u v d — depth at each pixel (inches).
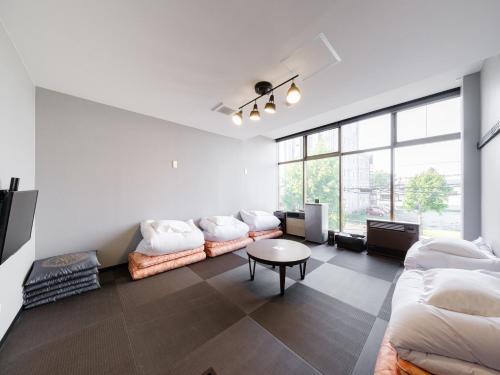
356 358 52.6
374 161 152.3
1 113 56.7
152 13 51.3
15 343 57.8
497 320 34.5
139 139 123.2
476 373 31.1
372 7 49.1
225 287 91.2
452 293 41.9
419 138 130.7
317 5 49.1
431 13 50.5
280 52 66.3
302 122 171.5
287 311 72.9
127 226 118.9
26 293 74.2
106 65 74.1
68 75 80.9
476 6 48.3
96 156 107.5
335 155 173.8
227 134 169.6
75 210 101.3
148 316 70.4
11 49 61.7
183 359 52.6
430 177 128.8
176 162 140.9
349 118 160.2
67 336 60.9
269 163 216.2
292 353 54.2
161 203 134.1
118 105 110.2
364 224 159.6
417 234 122.8
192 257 119.4
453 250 71.5
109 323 66.8
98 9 50.0
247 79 82.4
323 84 85.3
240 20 53.5
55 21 53.8
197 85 87.4
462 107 103.0
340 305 76.5
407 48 63.6
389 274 104.1
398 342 37.6
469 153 100.4
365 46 62.8
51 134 94.3
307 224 172.1
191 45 63.1
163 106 110.7
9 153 63.0
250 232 169.2
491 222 81.8
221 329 63.6
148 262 102.7
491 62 81.7
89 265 87.9
